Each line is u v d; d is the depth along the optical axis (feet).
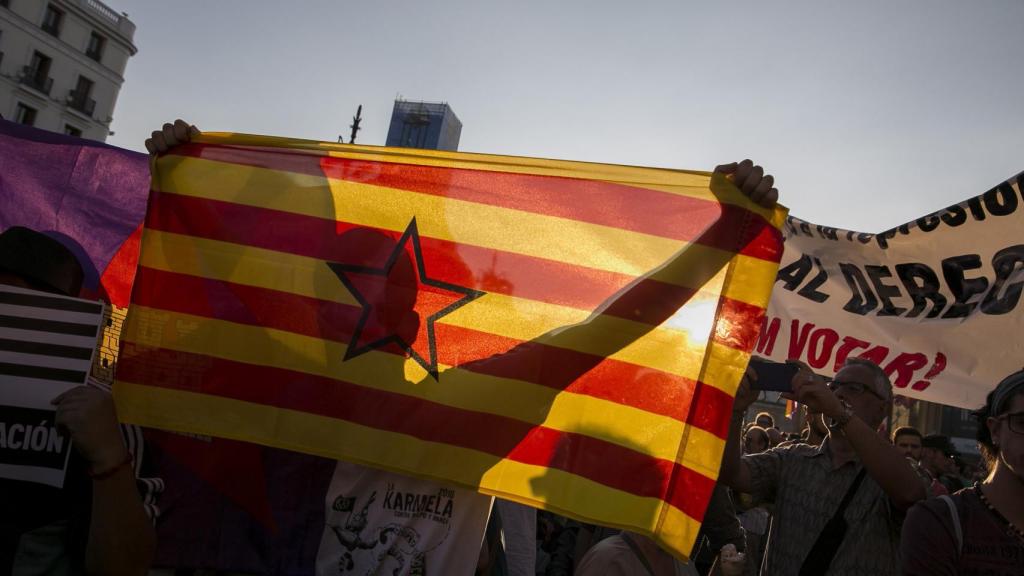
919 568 7.22
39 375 6.23
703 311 8.40
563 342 8.45
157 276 8.38
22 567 5.87
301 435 8.14
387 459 8.12
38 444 6.13
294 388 8.23
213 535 9.02
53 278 6.63
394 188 8.88
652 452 8.09
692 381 8.25
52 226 12.72
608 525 7.89
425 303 8.58
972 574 7.05
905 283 14.48
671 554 7.77
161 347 8.18
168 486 8.95
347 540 8.34
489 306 8.59
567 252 8.70
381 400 8.27
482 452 8.17
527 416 8.26
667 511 7.91
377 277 8.60
